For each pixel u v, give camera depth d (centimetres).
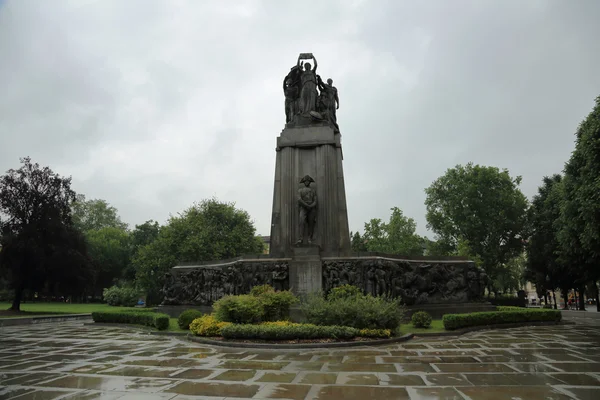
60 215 4153
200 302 2842
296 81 2962
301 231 2503
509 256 6112
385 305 1714
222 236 5534
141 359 1280
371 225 6575
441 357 1267
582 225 2769
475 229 5825
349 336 1553
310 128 2741
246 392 852
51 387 917
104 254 7906
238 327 1598
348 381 943
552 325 2414
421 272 2627
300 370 1074
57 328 2491
